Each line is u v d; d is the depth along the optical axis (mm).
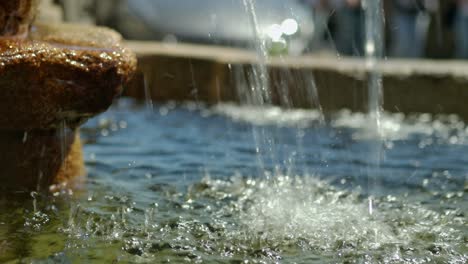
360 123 8820
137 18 15578
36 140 5102
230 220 4680
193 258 3973
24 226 4363
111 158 6375
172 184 5539
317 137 7805
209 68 9914
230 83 9844
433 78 9398
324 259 4020
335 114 9484
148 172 5910
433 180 5938
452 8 15727
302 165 6355
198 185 5539
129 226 4445
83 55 4688
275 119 8883
